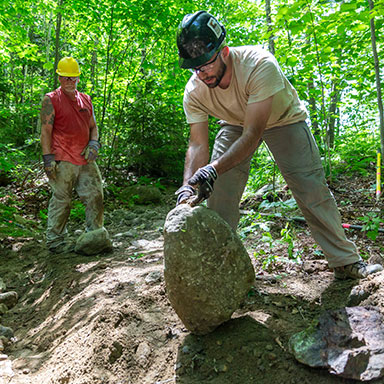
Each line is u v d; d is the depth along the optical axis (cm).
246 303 241
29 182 672
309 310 232
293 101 243
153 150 757
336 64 564
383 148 444
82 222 534
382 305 199
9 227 470
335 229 254
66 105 384
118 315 231
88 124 402
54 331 264
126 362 206
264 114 203
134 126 776
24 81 1166
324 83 613
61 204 402
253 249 347
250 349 195
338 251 259
